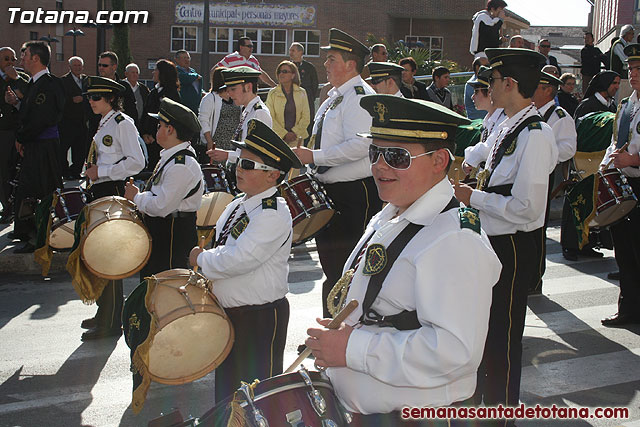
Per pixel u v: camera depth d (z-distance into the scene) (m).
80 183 12.00
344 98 5.70
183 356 3.64
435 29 37.28
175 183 5.23
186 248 5.48
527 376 5.39
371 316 2.55
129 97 11.66
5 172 9.91
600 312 6.98
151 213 5.29
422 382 2.37
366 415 2.58
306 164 5.82
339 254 5.82
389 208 2.72
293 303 7.12
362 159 5.67
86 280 5.21
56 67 36.75
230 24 36.47
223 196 6.95
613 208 6.17
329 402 2.66
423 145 2.53
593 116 8.98
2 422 4.61
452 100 13.30
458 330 2.34
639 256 6.45
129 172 6.28
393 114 2.53
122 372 5.45
